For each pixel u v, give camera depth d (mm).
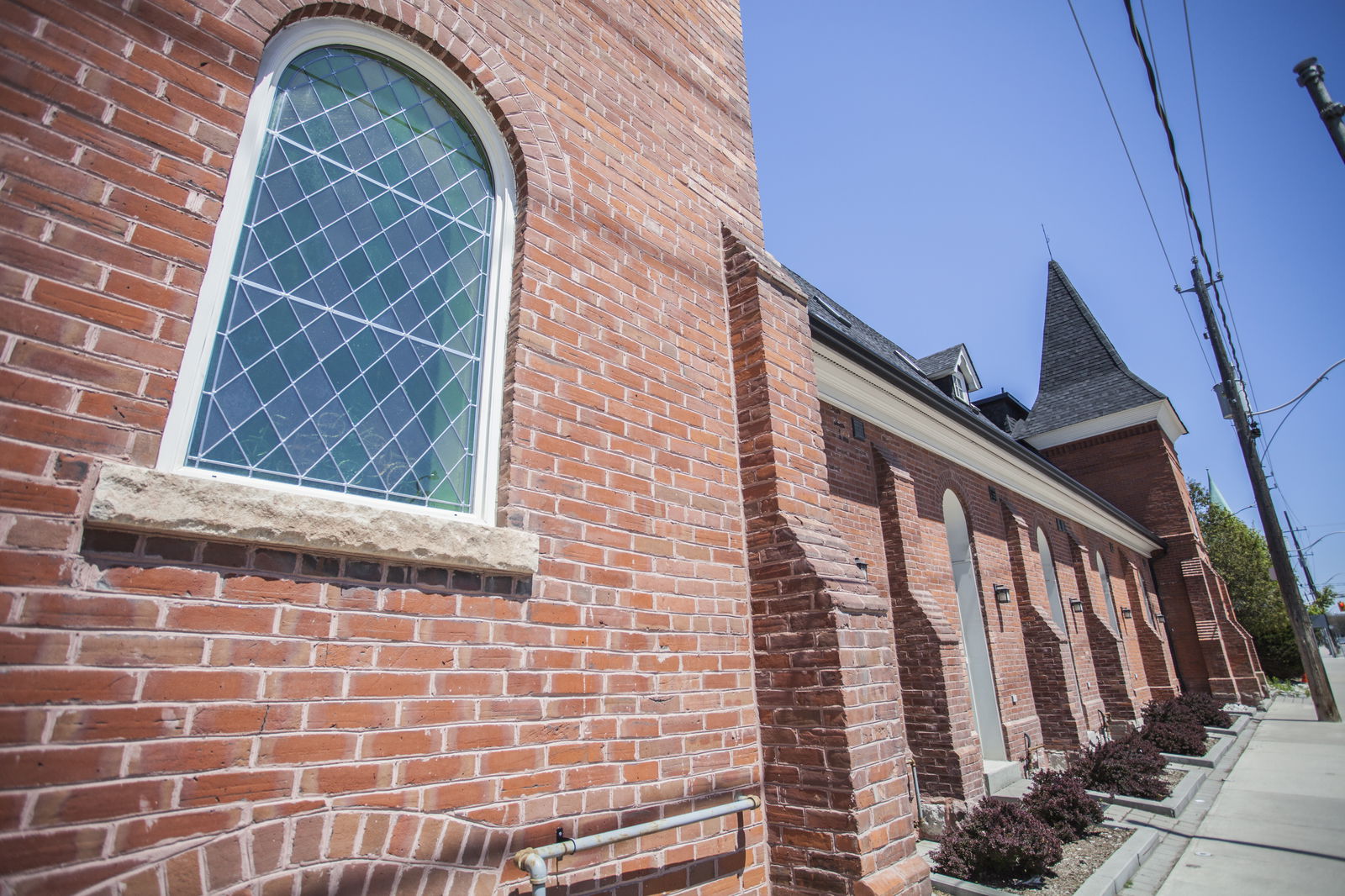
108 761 1741
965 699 7484
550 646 2764
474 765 2424
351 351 2658
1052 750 10133
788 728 3510
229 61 2451
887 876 3186
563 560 2918
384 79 3111
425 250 3035
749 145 5309
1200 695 16234
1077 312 27188
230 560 2059
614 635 3023
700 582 3543
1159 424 22547
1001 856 5688
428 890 2217
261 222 2506
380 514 2342
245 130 2525
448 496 2799
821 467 4363
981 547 10305
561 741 2701
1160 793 8453
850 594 3688
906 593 7578
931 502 9141
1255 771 10391
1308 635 14867
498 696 2555
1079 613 13500
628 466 3373
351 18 2955
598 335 3457
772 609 3729
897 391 8203
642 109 4316
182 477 1967
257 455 2303
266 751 1995
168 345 2096
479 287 3201
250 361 2355
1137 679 16625
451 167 3266
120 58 2188
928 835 6699
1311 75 5531
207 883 1821
